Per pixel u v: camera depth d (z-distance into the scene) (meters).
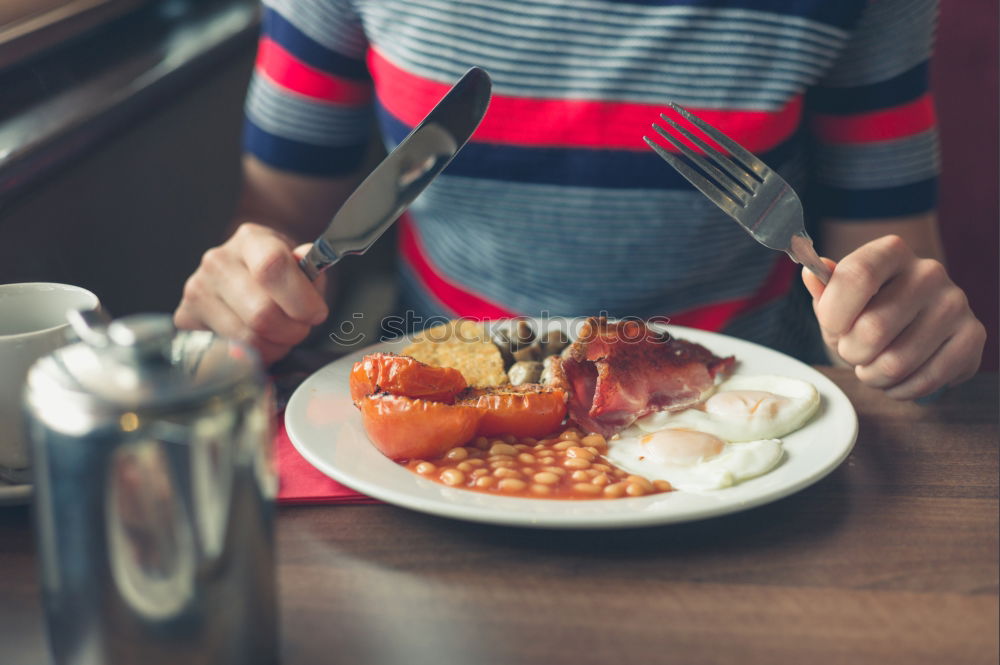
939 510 0.64
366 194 0.74
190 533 0.49
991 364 1.24
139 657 0.50
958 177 1.21
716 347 0.79
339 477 0.64
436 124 0.72
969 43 1.17
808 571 0.60
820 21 0.89
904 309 0.73
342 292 1.43
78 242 0.95
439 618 0.57
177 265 1.13
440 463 0.66
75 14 1.02
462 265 1.03
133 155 1.03
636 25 0.90
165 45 1.08
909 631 0.56
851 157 0.98
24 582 0.59
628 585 0.59
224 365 0.50
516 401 0.68
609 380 0.70
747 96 0.91
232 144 1.25
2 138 0.85
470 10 0.91
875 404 0.75
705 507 0.61
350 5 0.97
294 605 0.58
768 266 1.01
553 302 1.00
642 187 0.92
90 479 0.48
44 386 0.49
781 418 0.68
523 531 0.63
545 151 0.92
